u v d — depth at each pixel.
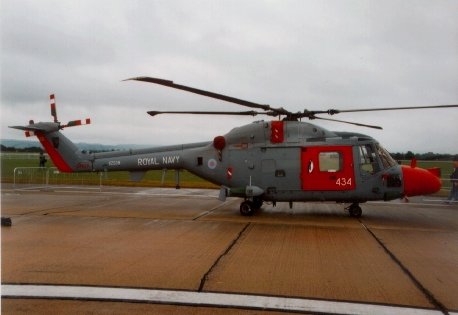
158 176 36.88
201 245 8.72
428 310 5.18
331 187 12.65
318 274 6.66
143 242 8.97
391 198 12.56
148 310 5.09
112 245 8.65
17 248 8.30
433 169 13.29
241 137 13.48
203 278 6.39
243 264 7.21
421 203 17.55
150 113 12.95
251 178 13.23
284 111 12.72
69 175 32.41
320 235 9.98
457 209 15.52
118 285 6.02
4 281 6.16
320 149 12.79
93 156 15.67
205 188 23.78
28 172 30.31
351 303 5.39
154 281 6.22
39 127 15.80
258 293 5.73
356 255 7.96
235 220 12.25
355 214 13.27
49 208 14.50
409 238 9.73
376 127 13.40
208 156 13.86
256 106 12.28
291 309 5.16
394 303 5.41
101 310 5.07
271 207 15.55
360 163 12.56
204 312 5.05
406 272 6.83
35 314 4.92
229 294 5.68
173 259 7.52
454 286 6.12
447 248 8.66
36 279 6.26
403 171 12.55
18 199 17.42
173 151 14.61
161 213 13.62
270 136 13.22
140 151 15.12
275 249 8.41
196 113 12.79
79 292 5.71
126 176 35.84
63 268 6.87
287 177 12.94
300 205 16.28
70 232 10.05
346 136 12.92
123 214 13.23
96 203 16.30
